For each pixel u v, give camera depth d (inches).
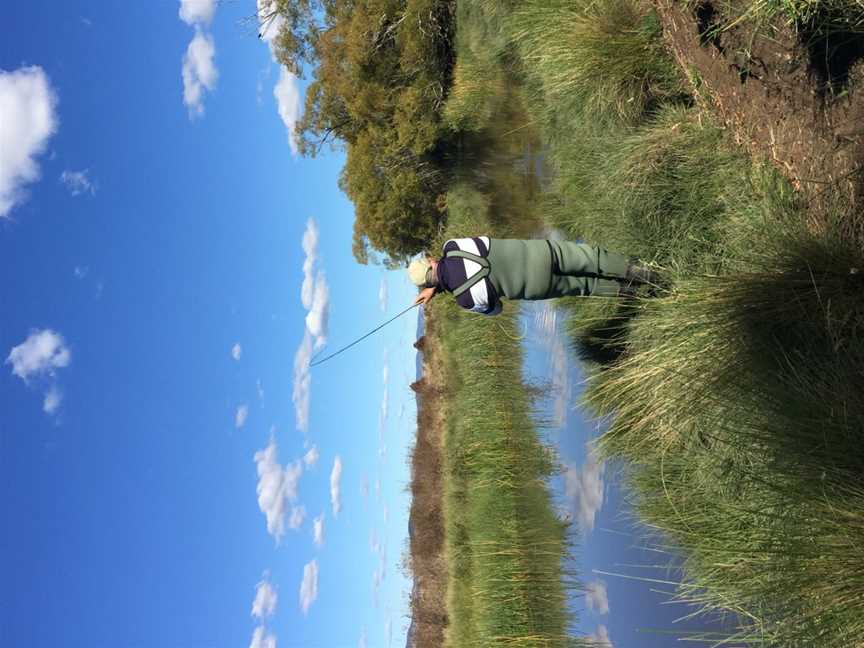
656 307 133.6
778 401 98.9
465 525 319.9
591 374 182.1
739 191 124.4
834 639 86.4
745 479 110.0
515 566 264.5
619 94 163.9
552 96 204.7
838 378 92.7
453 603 323.0
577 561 242.5
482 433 302.4
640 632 183.6
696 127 137.3
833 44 101.6
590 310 179.8
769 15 109.8
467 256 128.6
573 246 134.6
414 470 376.5
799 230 106.4
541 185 267.3
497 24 286.7
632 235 156.6
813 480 92.2
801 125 109.2
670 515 142.4
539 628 248.7
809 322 99.3
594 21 170.6
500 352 300.2
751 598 103.7
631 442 153.7
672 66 150.9
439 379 371.9
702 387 111.7
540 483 269.3
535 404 279.3
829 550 86.9
